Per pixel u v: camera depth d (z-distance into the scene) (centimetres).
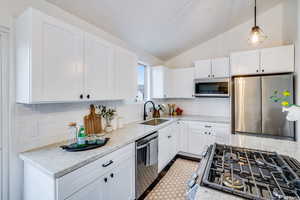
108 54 187
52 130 160
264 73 258
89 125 195
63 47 137
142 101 333
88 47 160
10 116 133
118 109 254
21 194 138
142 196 204
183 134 328
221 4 239
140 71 337
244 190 74
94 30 207
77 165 114
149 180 217
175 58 402
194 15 246
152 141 221
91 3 169
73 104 180
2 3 127
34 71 118
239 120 266
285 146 145
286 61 243
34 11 118
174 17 236
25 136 140
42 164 112
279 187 75
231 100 283
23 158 128
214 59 315
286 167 96
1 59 130
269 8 293
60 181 103
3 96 131
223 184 80
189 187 83
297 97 227
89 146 145
